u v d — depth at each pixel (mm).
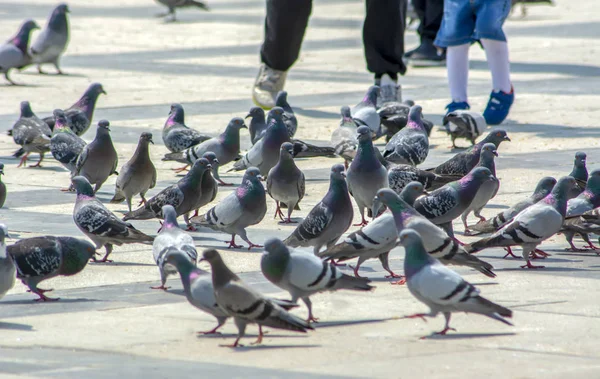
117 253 12914
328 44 36188
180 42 36500
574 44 34531
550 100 24578
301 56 33031
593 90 25828
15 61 27844
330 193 11852
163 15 45062
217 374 8227
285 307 9109
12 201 15672
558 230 11984
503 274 11758
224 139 17047
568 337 9297
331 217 11758
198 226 13422
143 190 14836
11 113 23469
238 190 12742
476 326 9695
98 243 12219
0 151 19922
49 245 10766
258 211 12719
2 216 14586
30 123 18656
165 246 10836
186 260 9461
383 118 19203
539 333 9438
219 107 23938
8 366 8461
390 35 22266
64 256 10883
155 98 25250
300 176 14141
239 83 27672
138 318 10062
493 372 8250
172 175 17750
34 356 8781
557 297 10719
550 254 12883
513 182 16500
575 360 8609
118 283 11438
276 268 9508
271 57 23750
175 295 10945
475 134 19344
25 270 10641
